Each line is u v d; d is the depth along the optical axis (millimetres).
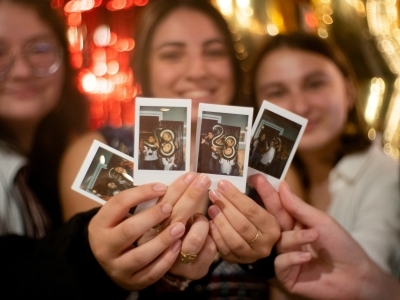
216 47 567
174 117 352
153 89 578
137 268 322
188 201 324
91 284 341
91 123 653
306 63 564
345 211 546
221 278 462
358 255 367
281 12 759
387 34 746
